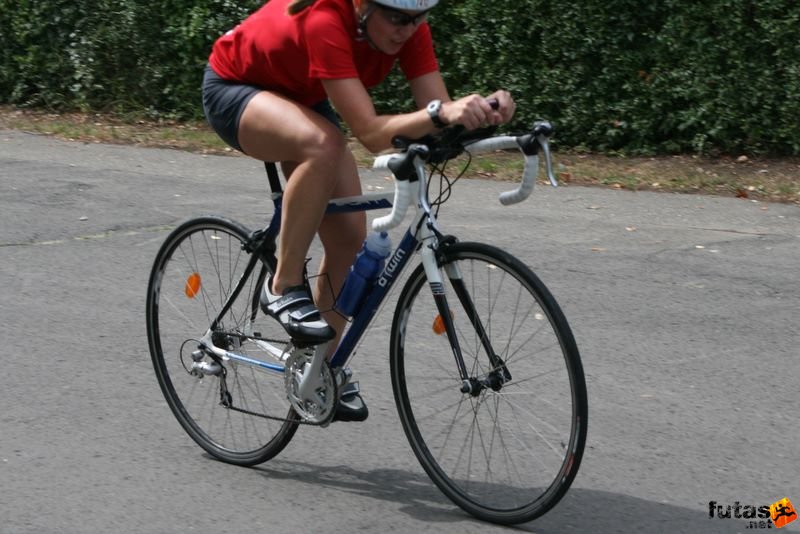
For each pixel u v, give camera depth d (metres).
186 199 10.50
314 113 4.59
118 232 9.31
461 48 12.95
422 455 4.80
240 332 5.25
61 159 12.45
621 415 5.74
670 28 11.92
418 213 4.51
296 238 4.60
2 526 4.55
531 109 12.82
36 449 5.31
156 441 5.45
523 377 4.55
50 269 8.27
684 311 7.36
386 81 13.45
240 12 14.20
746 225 9.65
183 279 5.43
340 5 4.37
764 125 11.93
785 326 7.08
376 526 4.58
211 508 4.74
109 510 4.71
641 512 4.71
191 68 14.58
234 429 5.27
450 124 4.13
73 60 15.25
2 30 15.69
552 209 10.19
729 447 5.38
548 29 12.41
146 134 13.96
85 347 6.71
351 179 4.86
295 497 4.86
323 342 4.66
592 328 7.03
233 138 4.82
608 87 12.45
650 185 11.16
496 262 4.39
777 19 11.55
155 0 14.54
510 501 4.54
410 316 4.77
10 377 6.22
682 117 12.15
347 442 5.45
